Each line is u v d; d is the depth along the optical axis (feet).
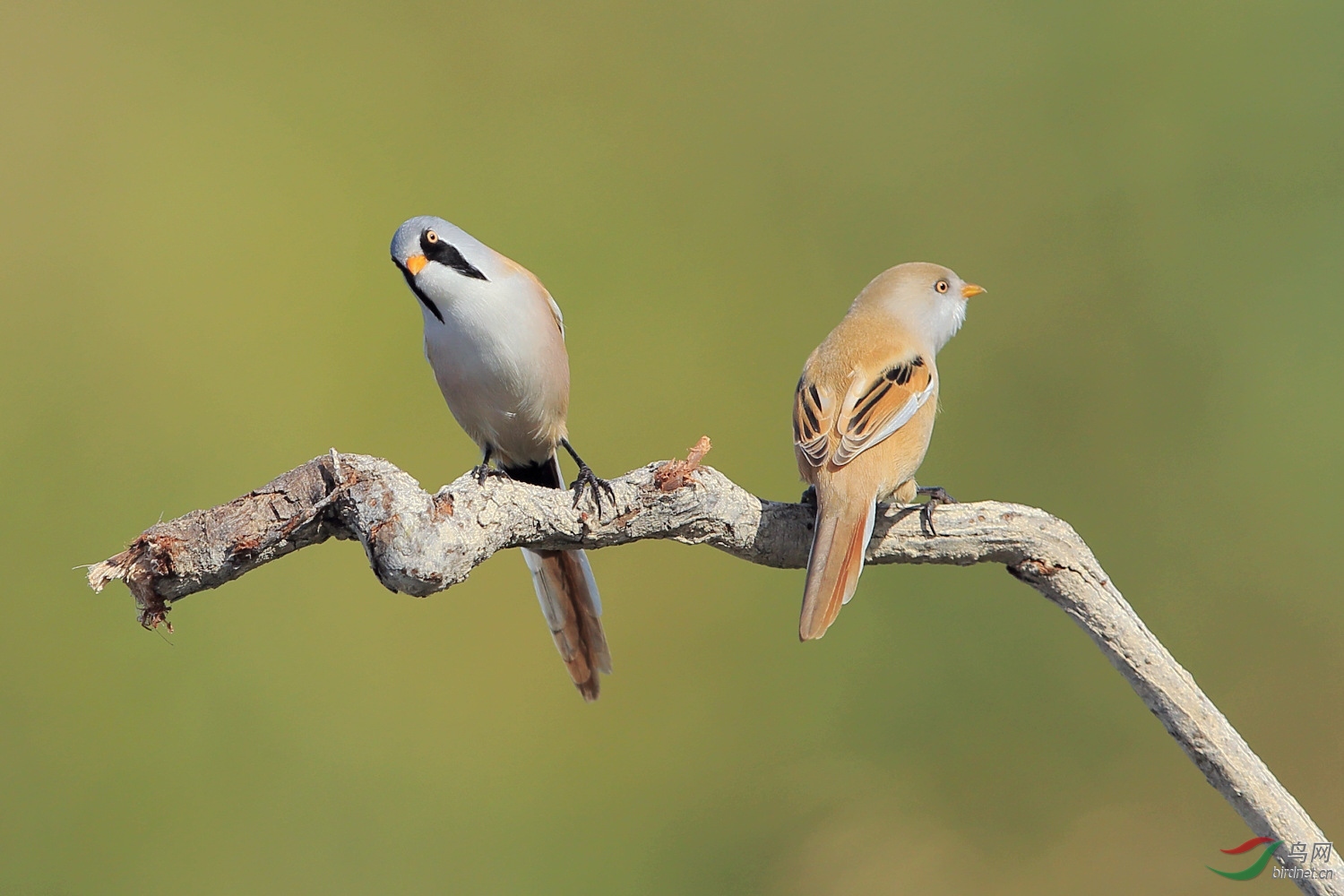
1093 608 19.58
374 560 16.85
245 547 16.55
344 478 16.84
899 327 23.18
